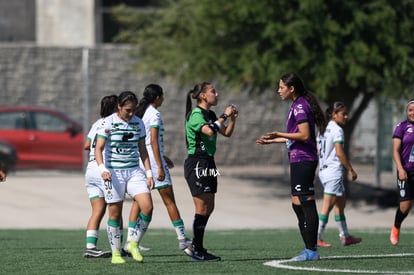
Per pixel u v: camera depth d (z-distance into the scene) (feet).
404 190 171.63
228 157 402.93
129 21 346.95
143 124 142.72
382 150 389.39
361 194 326.24
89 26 447.83
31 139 344.49
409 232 227.61
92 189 150.82
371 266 134.82
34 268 136.56
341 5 288.10
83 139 345.72
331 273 126.21
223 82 295.07
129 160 140.77
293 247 178.70
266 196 319.68
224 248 175.83
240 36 298.15
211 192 141.79
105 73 388.98
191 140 141.08
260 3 284.82
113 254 141.79
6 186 323.78
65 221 268.41
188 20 309.83
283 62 281.33
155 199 305.73
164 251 166.91
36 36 446.60
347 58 282.15
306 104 138.21
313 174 139.54
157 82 392.47
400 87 290.35
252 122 403.75
